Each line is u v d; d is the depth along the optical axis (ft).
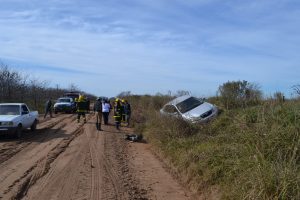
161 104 106.32
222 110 65.82
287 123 35.14
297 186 24.98
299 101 41.57
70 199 33.71
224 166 34.45
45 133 78.43
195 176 37.81
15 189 36.27
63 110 138.10
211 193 32.83
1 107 74.84
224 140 43.45
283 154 30.73
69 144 63.93
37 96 172.45
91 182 39.47
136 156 55.11
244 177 28.94
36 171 43.80
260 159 29.84
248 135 36.22
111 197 34.50
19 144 63.87
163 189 37.91
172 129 56.70
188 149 46.01
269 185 25.82
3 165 47.03
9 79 135.13
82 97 100.63
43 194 35.04
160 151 54.60
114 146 62.54
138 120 98.84
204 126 54.39
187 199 34.73
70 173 43.16
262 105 44.68
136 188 37.96
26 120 75.97
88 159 51.11
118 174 43.45
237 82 71.20
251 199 26.14
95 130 83.10
